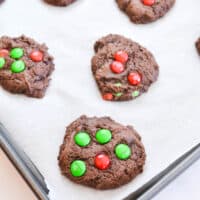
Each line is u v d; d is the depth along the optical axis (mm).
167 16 604
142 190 495
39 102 543
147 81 554
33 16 597
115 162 500
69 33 589
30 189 510
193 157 505
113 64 554
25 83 542
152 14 593
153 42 588
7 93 548
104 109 543
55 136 522
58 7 603
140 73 554
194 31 596
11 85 544
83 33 590
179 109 543
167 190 530
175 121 536
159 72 567
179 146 520
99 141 508
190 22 601
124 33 593
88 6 606
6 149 491
